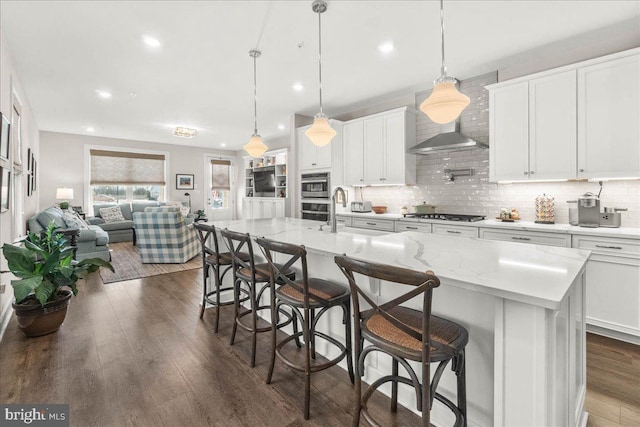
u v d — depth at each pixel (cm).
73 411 164
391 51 312
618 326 246
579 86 285
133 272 450
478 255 164
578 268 137
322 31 273
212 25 262
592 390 185
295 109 519
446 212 420
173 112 529
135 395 178
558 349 118
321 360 218
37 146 609
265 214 704
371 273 118
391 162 441
